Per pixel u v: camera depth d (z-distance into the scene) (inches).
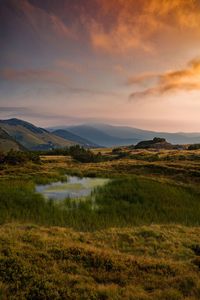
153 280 566.9
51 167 3186.5
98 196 1662.2
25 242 746.8
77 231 1045.8
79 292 498.3
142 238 909.2
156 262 657.6
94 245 812.6
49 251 684.7
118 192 1752.0
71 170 2817.4
